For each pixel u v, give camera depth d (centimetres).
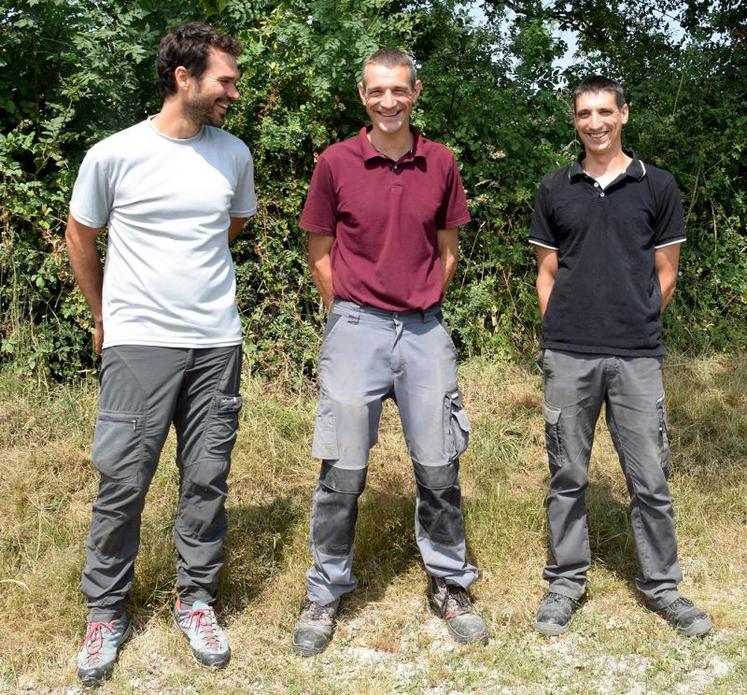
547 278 311
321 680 280
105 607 286
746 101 652
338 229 291
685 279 635
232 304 284
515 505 384
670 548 308
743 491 407
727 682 275
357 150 282
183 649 292
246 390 497
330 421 290
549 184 301
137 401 270
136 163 260
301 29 478
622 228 289
